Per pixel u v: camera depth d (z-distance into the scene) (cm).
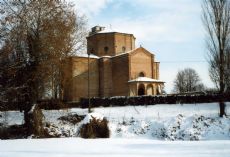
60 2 3128
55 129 3008
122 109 3897
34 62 2911
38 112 2850
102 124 2294
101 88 5903
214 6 3014
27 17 2898
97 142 1622
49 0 2983
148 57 5825
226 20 2980
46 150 1255
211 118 2877
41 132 2791
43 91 3109
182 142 1650
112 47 6156
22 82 2891
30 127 2784
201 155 1077
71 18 3356
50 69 3062
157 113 3372
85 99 4581
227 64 2980
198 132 2647
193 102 4056
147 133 2805
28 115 2817
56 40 3041
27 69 2908
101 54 6197
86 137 2223
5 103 2942
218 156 1043
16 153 1163
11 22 2823
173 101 4134
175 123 2800
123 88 5650
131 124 3000
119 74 5775
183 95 4144
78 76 5691
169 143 1591
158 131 2772
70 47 3594
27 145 1465
